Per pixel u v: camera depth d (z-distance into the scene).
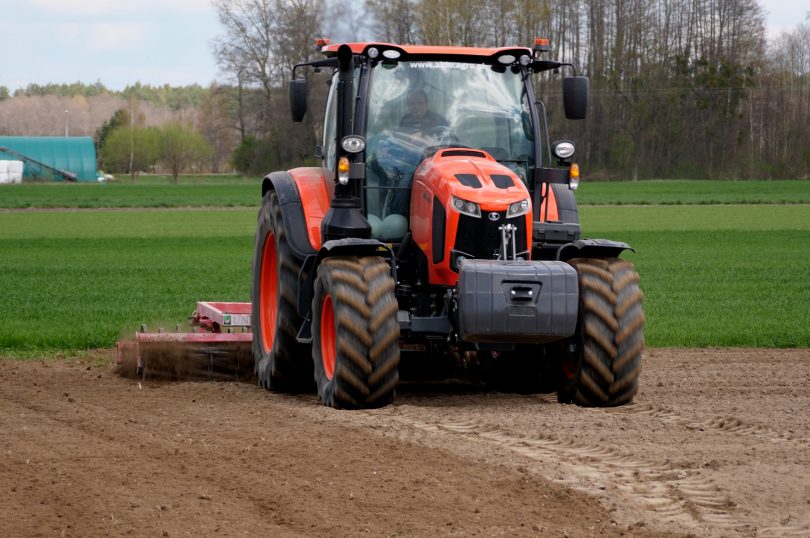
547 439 16.59
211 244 75.88
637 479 14.10
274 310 23.42
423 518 12.40
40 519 12.41
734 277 51.59
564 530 11.96
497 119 21.11
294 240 20.97
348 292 18.75
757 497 13.24
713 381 23.64
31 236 85.06
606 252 19.75
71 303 39.97
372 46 20.53
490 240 19.17
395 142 20.75
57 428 17.78
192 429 17.53
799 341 30.80
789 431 17.36
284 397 21.39
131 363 24.44
